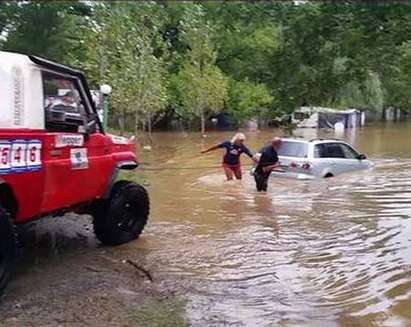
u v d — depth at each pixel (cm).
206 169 1984
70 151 720
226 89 4284
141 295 634
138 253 805
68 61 3128
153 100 3356
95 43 3203
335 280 696
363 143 3459
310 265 757
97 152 782
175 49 4384
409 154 2680
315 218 1062
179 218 1060
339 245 859
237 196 1345
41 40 2703
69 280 678
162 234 923
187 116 4328
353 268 743
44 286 655
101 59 3188
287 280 698
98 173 781
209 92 4106
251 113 4538
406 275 711
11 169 613
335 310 598
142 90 3278
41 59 666
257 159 1459
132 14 3206
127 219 862
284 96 884
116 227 836
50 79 698
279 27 857
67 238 883
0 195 621
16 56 650
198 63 4131
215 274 717
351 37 796
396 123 6131
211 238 898
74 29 3269
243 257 793
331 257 794
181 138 3709
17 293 630
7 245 599
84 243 855
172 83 4172
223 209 1162
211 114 4419
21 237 880
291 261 775
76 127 745
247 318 575
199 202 1252
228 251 822
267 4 842
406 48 814
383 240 888
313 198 1304
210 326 551
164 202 1249
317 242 877
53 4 2738
